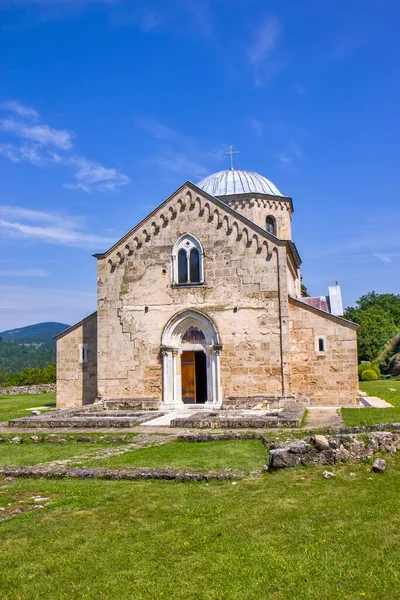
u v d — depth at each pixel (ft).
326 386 103.86
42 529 33.55
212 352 106.83
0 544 31.50
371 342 283.38
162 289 111.55
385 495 36.35
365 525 31.53
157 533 32.30
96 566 28.30
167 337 110.01
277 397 101.45
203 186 143.02
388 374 217.36
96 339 118.93
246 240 108.06
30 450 64.44
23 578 27.32
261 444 60.64
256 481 41.68
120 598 25.07
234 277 107.76
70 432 75.31
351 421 74.23
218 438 64.34
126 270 113.91
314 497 36.94
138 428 78.18
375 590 24.48
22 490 42.70
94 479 45.78
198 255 110.63
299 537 30.48
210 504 36.94
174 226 112.16
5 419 99.86
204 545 30.17
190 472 45.03
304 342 105.60
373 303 372.17
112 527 33.60
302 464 44.45
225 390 105.50
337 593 24.41
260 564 27.48
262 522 32.99
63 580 26.99
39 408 122.01
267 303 105.60
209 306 108.47
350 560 27.35
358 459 44.16
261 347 104.94
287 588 25.11
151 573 27.30
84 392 118.52
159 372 109.91
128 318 112.57
